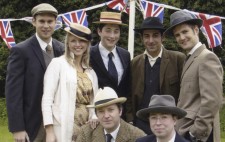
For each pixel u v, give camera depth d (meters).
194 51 5.75
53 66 5.89
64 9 16.91
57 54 6.21
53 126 5.85
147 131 6.35
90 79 6.03
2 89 17.81
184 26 5.78
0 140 12.63
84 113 5.88
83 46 5.97
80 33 5.92
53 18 6.12
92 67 6.48
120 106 5.68
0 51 17.20
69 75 5.84
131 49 8.78
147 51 6.44
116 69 6.51
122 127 5.66
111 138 5.62
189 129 5.59
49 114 5.79
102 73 6.45
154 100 5.16
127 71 6.59
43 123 5.91
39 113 6.00
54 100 5.88
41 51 6.08
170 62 6.36
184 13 5.83
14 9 17.20
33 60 6.00
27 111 5.99
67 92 5.82
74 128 5.80
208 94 5.46
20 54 5.97
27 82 5.98
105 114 5.53
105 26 6.46
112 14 6.44
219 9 16.16
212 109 5.45
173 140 5.09
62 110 5.78
